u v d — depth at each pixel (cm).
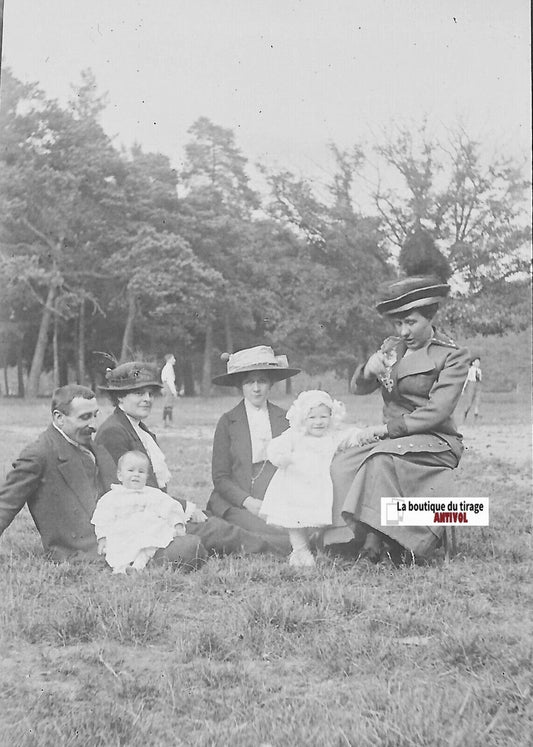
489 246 871
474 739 277
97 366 964
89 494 475
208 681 316
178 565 453
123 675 319
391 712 290
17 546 480
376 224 875
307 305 873
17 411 826
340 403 486
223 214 947
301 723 284
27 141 978
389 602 391
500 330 883
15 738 281
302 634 357
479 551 475
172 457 714
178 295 948
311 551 477
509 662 326
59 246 984
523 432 877
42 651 342
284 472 477
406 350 500
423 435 476
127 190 982
